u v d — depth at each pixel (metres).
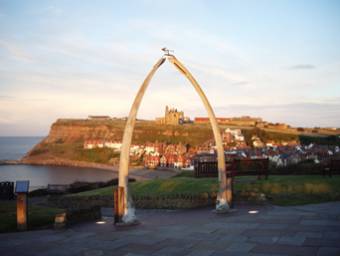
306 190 18.44
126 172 13.78
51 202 25.03
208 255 9.08
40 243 11.31
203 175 20.16
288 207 15.85
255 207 16.41
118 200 13.76
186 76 15.28
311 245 9.43
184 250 9.72
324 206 15.65
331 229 11.20
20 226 13.79
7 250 10.53
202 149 142.75
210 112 15.61
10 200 24.25
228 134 168.62
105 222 14.92
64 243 11.20
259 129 179.25
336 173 22.34
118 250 10.08
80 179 134.75
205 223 13.43
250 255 8.85
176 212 17.69
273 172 25.78
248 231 11.52
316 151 69.12
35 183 119.81
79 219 14.90
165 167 134.50
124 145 13.79
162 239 11.16
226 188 15.83
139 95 13.93
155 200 20.19
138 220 14.23
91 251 10.09
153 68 14.28
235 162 20.81
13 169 177.00
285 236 10.55
